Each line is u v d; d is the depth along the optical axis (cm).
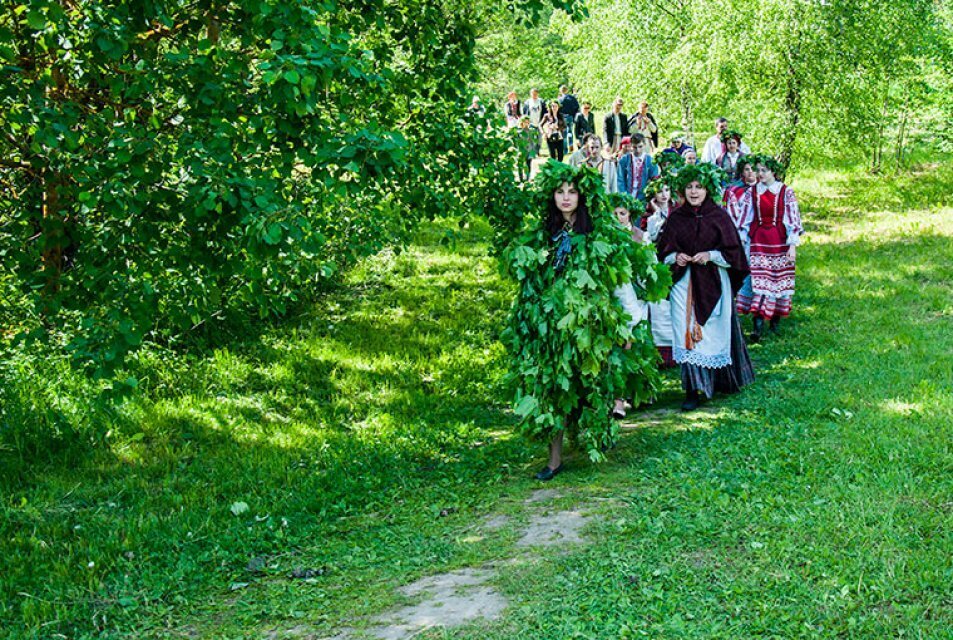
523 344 619
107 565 530
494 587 452
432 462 716
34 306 592
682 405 775
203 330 1009
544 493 599
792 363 884
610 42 1981
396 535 554
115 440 771
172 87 541
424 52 758
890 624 376
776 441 633
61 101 559
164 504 641
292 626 437
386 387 922
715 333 764
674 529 493
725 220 759
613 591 429
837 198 1838
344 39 517
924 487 523
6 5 522
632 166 1416
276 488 664
